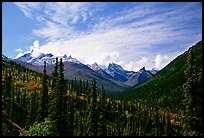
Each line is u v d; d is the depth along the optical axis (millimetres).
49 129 61719
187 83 25219
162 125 171500
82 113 133375
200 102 24719
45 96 94438
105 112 175250
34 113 110875
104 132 76500
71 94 186625
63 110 63625
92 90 75625
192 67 25391
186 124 25312
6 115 99750
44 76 98750
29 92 160375
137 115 198125
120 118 183000
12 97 126688
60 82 64062
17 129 87062
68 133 64188
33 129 61281
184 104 25562
